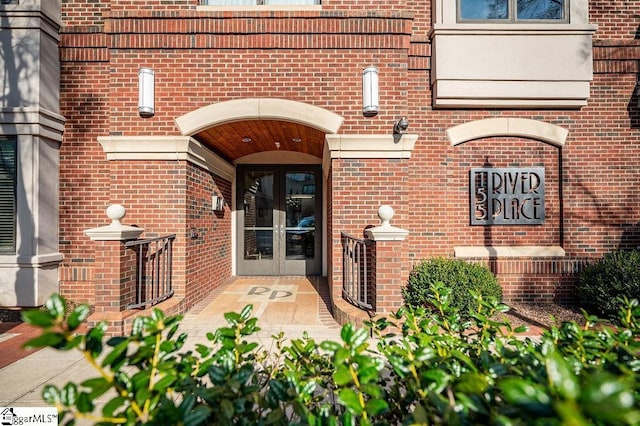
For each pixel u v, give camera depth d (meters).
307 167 8.61
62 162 5.77
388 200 5.30
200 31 5.34
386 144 5.26
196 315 5.11
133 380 1.36
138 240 4.79
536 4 5.83
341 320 4.65
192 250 5.65
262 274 8.51
